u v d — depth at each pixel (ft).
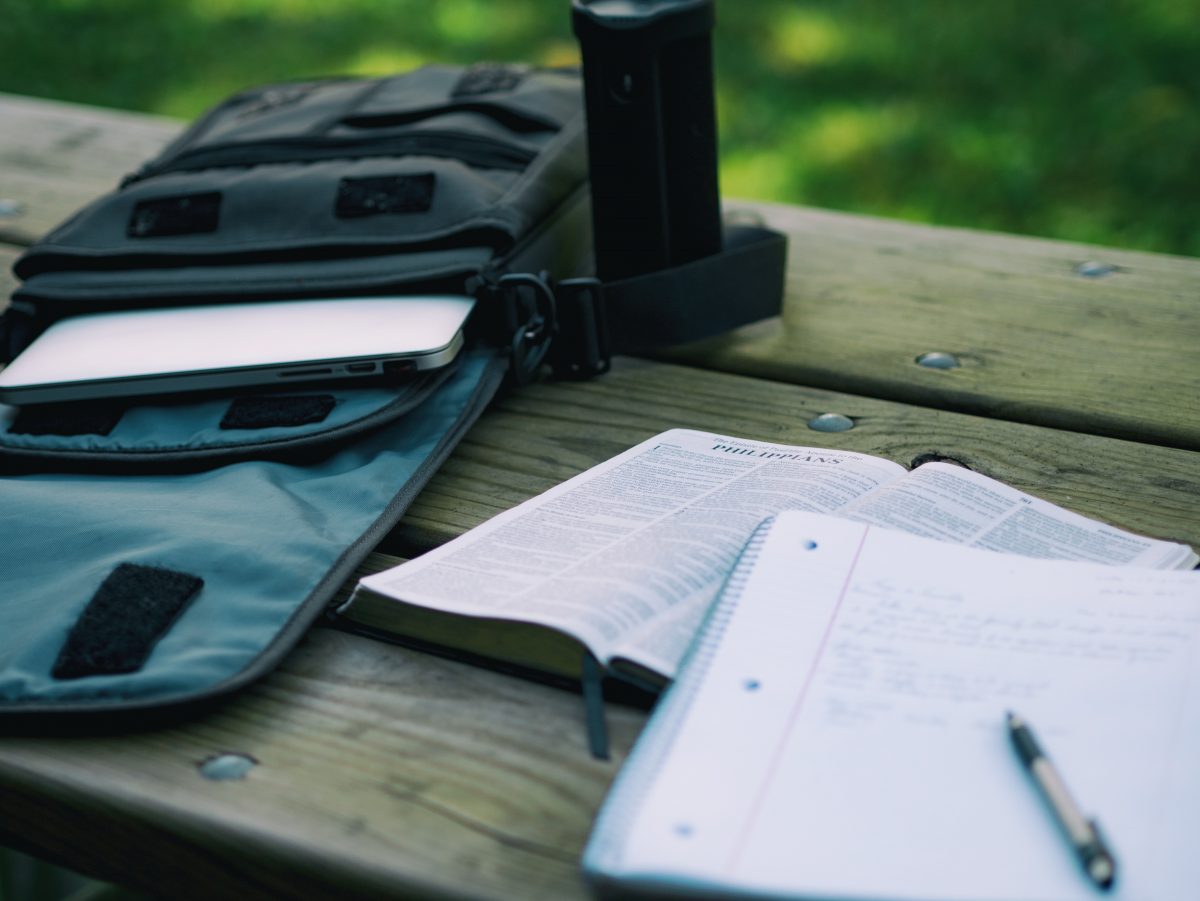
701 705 2.20
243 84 12.75
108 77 12.96
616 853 1.92
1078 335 3.90
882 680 2.25
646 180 3.70
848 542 2.60
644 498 2.99
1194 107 11.84
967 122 11.90
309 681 2.52
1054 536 2.82
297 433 3.26
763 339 4.02
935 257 4.50
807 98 12.48
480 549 2.78
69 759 2.34
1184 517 3.01
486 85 4.48
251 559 2.76
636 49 3.52
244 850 2.17
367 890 2.10
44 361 3.50
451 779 2.27
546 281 3.69
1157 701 2.19
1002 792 2.03
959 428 3.45
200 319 3.65
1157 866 1.91
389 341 3.39
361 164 3.96
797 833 1.95
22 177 5.47
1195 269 4.27
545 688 2.47
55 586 2.71
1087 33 13.35
